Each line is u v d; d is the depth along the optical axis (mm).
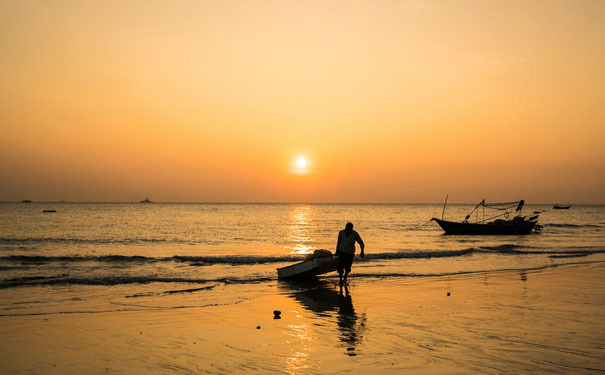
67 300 10789
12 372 5703
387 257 21234
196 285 13234
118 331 7867
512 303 10477
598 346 6762
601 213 144625
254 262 19438
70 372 5691
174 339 7316
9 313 9328
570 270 16812
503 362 5984
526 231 42125
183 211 130625
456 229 41531
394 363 5961
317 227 58125
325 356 6309
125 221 68312
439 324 8328
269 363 6000
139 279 13992
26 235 38875
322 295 11664
